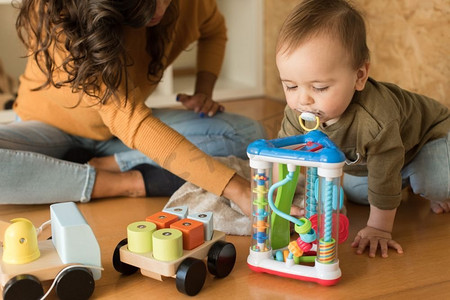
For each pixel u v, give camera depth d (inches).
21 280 39.0
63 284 40.1
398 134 46.9
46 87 59.9
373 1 84.1
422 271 45.0
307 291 42.3
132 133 51.6
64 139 64.8
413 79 79.4
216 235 45.1
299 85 44.3
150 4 49.1
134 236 42.3
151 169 61.9
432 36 75.2
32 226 41.7
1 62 103.0
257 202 43.6
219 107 71.8
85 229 41.0
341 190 42.9
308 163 40.5
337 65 43.2
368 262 46.5
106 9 47.3
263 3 111.2
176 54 69.8
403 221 55.0
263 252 44.6
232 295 41.9
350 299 41.1
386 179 47.8
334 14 43.9
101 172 60.4
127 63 56.7
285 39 43.9
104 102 51.2
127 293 42.6
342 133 48.3
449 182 54.6
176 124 68.5
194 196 55.6
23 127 62.1
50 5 49.6
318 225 42.4
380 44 84.4
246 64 116.3
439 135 55.0
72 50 49.4
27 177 57.2
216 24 73.6
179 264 41.3
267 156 41.9
